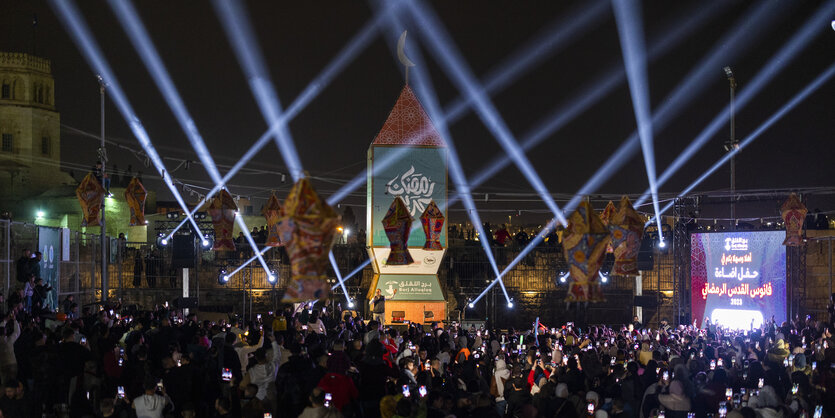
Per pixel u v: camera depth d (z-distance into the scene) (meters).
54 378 12.03
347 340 15.91
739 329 28.41
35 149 54.84
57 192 50.09
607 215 19.53
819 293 30.92
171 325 16.20
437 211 24.39
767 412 11.10
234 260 34.38
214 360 13.40
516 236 37.25
